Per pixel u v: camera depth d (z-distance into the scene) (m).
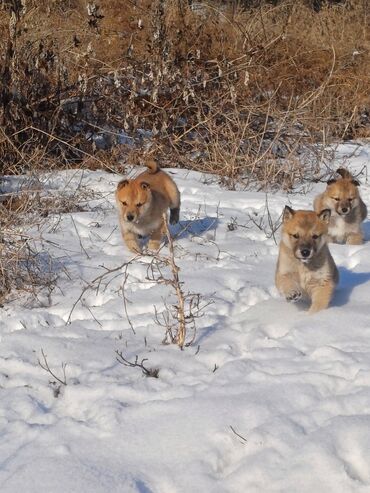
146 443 5.45
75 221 11.09
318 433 5.30
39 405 6.17
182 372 6.48
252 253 9.65
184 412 5.74
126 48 16.42
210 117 14.12
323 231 7.51
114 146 14.59
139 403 6.02
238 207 12.05
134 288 8.55
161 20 15.49
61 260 9.40
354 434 5.25
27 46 14.91
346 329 7.04
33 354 6.97
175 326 7.35
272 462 5.10
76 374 6.62
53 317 7.89
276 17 21.38
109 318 7.77
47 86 14.27
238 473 5.04
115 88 14.88
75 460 5.29
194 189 12.85
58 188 12.55
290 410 5.71
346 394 5.83
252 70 16.11
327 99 16.70
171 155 14.45
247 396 5.89
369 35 20.91
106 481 5.03
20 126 13.71
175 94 14.77
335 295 7.98
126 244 9.85
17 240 9.28
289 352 6.64
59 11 18.06
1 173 12.96
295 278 7.62
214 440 5.38
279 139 14.52
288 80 16.64
